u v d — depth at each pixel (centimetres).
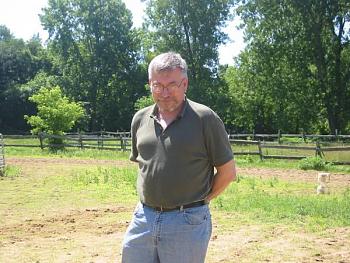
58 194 1209
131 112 6084
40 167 1852
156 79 343
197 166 348
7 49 7162
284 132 4531
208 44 5331
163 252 353
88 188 1312
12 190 1270
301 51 4194
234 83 5212
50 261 661
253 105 4856
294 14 4166
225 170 358
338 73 4175
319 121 4516
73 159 2244
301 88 4256
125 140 2688
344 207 1007
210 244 746
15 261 659
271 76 4353
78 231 826
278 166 1978
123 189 1298
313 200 1099
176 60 344
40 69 7075
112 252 704
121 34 6162
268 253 702
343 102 4191
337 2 4038
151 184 351
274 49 4284
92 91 6106
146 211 360
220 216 941
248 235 800
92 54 6122
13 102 6312
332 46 4206
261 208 1012
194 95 5088
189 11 5281
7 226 855
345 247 734
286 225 869
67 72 6241
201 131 346
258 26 4391
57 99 3083
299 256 688
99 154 2481
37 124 3044
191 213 351
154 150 350
